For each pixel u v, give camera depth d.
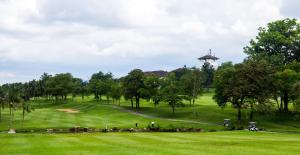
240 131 84.44
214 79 119.62
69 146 47.59
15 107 117.88
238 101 115.69
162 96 143.75
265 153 39.41
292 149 43.41
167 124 106.69
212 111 132.88
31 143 52.75
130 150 41.75
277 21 128.75
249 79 111.69
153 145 47.41
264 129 95.44
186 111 137.88
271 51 129.75
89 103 197.12
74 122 111.62
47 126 101.31
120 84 176.75
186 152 39.75
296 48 125.94
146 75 163.25
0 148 46.22
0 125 108.06
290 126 103.38
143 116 133.00
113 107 166.38
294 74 110.50
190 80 153.00
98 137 62.84
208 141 54.75
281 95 118.00
